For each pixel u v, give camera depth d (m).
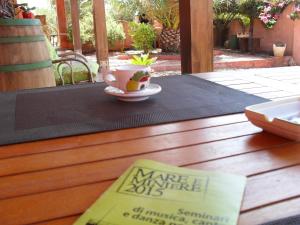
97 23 4.63
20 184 0.52
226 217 0.41
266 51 7.44
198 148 0.64
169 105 0.91
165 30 8.53
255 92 1.03
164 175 0.52
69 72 2.81
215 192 0.47
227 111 0.85
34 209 0.45
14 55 1.91
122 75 0.93
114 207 0.43
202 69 1.94
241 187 0.48
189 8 1.85
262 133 0.70
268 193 0.47
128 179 0.51
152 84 1.09
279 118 0.68
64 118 0.82
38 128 0.76
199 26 1.89
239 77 1.26
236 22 8.25
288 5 6.65
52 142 0.69
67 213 0.43
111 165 0.57
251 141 0.66
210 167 0.55
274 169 0.54
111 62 6.79
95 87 1.15
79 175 0.54
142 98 0.95
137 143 0.67
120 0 9.15
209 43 1.94
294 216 0.42
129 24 9.03
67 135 0.72
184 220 0.40
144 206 0.43
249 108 0.74
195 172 0.53
